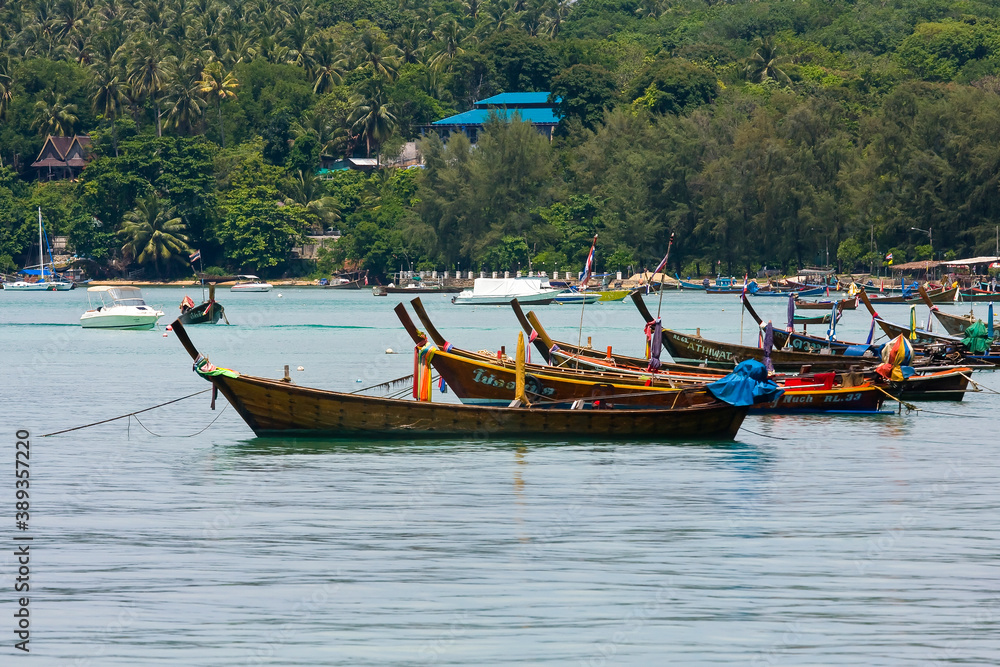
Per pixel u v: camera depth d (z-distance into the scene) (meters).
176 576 54.91
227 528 63.69
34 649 45.81
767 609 50.47
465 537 61.94
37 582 53.91
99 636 47.22
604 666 44.31
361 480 77.00
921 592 52.78
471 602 51.34
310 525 64.44
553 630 47.94
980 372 160.00
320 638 47.06
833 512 68.12
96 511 67.88
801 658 45.03
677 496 72.44
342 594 52.31
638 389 98.00
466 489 74.12
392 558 57.88
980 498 72.31
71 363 168.12
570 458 85.62
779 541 61.31
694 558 58.09
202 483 76.06
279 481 76.75
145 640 46.84
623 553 58.91
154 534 62.38
